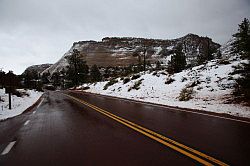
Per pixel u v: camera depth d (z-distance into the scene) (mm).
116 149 5168
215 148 4973
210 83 20594
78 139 6242
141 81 30812
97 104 16531
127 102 17562
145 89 26891
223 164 4020
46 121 9781
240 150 4781
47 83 156625
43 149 5461
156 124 7973
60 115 11484
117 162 4344
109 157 4648
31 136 6949
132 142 5691
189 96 17297
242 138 5773
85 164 4328
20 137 6898
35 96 35250
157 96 21391
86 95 30781
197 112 10797
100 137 6352
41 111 13906
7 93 24391
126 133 6715
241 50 13992
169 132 6656
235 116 9258
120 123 8383
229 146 5102
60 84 140750
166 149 5012
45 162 4551
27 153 5207
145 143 5559
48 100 23812
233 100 13875
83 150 5211
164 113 10797
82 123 8742
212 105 13133
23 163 4562
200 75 24297
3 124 9766
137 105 14953
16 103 19719
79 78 92250
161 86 26078
